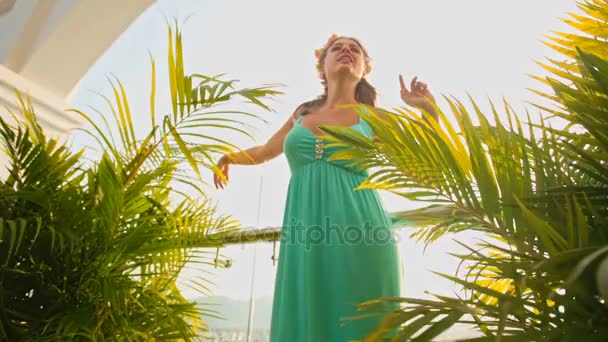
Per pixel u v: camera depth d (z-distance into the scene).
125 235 1.26
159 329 1.27
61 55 2.83
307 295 1.32
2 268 1.09
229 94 1.28
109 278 1.19
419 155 0.94
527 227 0.78
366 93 1.92
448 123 0.93
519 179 0.82
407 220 1.51
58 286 1.20
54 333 1.12
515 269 0.70
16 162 1.29
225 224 1.47
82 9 2.66
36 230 1.18
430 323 0.63
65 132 2.78
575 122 0.80
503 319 0.56
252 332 1.61
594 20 0.96
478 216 0.87
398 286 1.39
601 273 0.44
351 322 1.28
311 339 1.26
